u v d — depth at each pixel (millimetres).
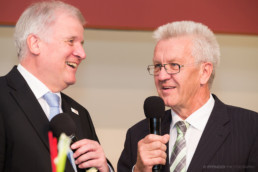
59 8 4105
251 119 4012
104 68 6691
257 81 6863
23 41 4043
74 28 4082
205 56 4090
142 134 4305
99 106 6668
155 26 6109
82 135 4219
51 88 4113
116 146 6664
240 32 6258
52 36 3992
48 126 3785
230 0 6191
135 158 4215
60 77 4047
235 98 6848
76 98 6633
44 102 4043
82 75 6656
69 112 4262
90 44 6672
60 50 4000
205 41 4117
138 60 6746
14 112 3744
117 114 6691
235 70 6855
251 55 6871
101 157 3740
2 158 3633
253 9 6238
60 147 3469
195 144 4012
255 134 3895
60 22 4035
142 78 6746
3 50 6480
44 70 4012
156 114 3648
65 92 6617
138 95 6738
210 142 3912
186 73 4004
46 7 4082
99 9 6008
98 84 6680
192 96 4078
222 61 6848
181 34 4086
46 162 3633
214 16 6164
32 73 4051
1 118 3701
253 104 6863
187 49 4027
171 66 4020
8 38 6488
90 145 3674
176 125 4141
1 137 3652
